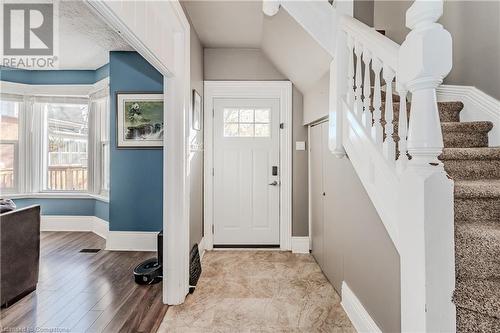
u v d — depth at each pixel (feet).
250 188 11.28
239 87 11.03
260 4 7.67
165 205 6.89
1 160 13.07
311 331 5.89
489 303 3.26
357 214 6.02
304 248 10.92
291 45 8.15
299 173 11.10
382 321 4.95
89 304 6.85
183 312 6.54
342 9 6.19
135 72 11.23
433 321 3.30
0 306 6.35
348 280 6.58
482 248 3.52
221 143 11.21
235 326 6.03
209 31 9.41
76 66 12.99
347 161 6.55
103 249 11.03
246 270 9.09
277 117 11.24
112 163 11.23
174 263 6.89
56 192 13.70
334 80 6.31
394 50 4.13
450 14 7.60
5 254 6.58
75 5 7.63
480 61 6.70
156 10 5.54
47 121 13.79
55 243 11.69
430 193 3.28
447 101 7.22
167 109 6.88
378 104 4.78
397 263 4.47
